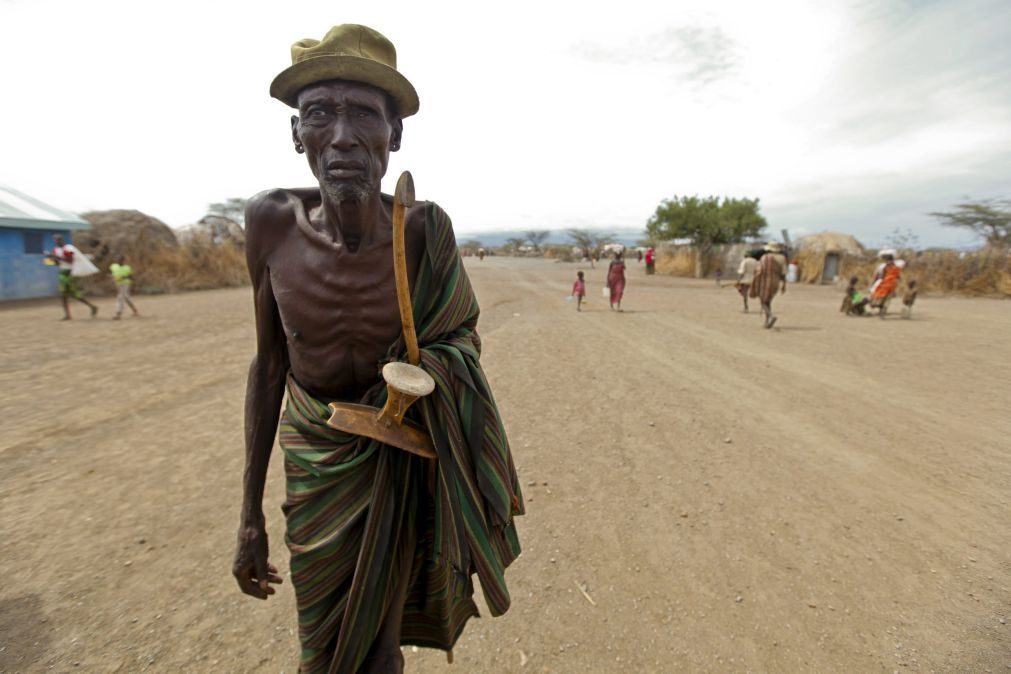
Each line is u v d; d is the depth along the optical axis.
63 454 4.58
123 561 3.07
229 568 3.02
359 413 1.33
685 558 3.16
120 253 21.84
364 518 1.36
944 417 5.62
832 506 3.77
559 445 4.80
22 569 2.99
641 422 5.41
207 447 4.73
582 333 10.92
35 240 19.30
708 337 10.55
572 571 3.03
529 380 7.03
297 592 1.37
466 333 1.56
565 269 40.22
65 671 2.30
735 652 2.45
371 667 1.35
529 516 3.60
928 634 2.57
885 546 3.29
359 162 1.27
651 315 14.00
